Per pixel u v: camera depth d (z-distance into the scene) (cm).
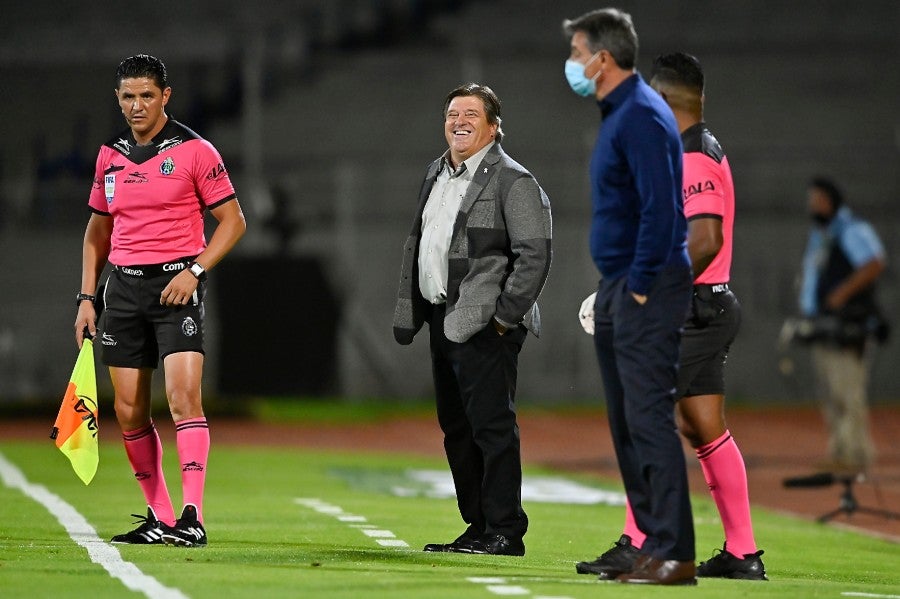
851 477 3553
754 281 8275
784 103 9625
